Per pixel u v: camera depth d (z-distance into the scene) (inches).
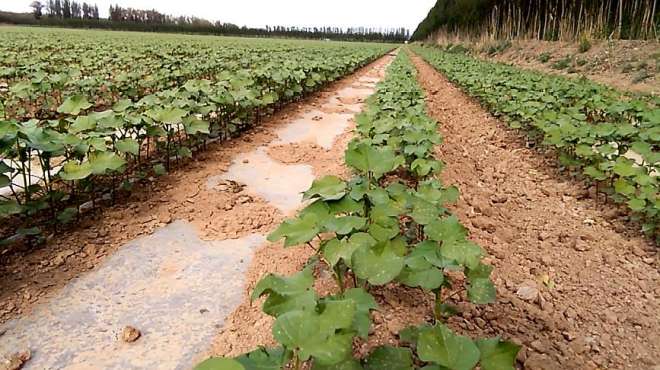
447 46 1576.0
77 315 120.8
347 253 92.9
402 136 191.3
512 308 126.2
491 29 1218.6
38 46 773.9
